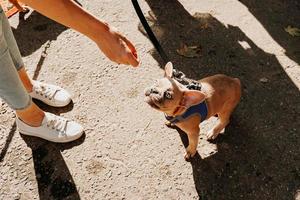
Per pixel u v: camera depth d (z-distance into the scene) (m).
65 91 1.38
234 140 1.28
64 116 1.36
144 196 1.19
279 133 1.29
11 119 1.35
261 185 1.19
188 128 1.10
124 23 1.62
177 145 1.28
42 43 1.56
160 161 1.25
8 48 1.04
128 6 1.68
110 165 1.25
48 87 1.37
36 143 1.29
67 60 1.51
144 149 1.28
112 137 1.30
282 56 1.50
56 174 1.23
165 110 1.01
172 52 1.52
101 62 1.50
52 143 1.29
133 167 1.24
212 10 1.66
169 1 1.69
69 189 1.20
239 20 1.62
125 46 0.85
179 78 1.07
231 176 1.21
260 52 1.51
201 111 1.06
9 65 1.00
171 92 0.96
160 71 1.47
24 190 1.20
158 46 1.00
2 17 1.01
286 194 1.17
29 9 1.66
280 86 1.41
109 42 0.85
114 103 1.39
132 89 1.42
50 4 0.80
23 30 1.60
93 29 0.84
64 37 1.58
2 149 1.28
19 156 1.27
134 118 1.35
